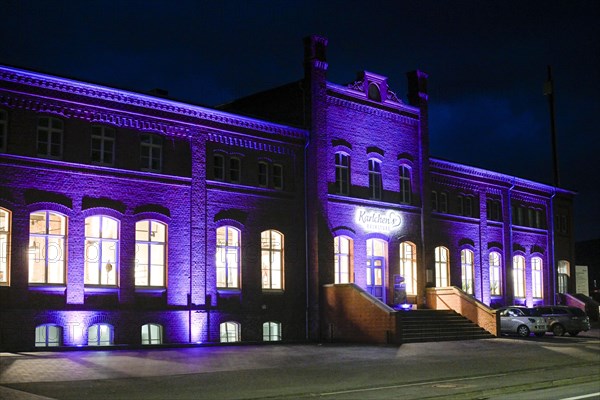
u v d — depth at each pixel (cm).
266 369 2245
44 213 2778
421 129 4253
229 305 3291
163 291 3069
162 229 3119
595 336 4019
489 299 4734
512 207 5081
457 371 2291
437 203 4425
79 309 2809
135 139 3039
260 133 3472
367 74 3953
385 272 3984
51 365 2150
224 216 3306
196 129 3241
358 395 1747
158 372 2102
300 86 3722
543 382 2033
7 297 2641
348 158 3834
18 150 2706
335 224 3700
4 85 2684
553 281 5350
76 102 2866
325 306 3553
